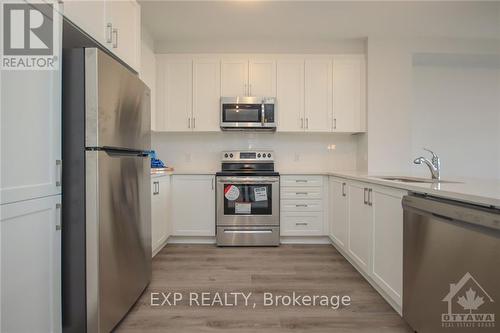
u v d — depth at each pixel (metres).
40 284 1.31
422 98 4.12
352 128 3.71
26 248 1.22
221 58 3.66
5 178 1.12
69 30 1.66
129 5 2.29
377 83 3.63
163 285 2.34
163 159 4.01
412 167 4.06
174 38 3.66
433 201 1.41
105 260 1.57
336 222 3.21
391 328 1.75
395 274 1.83
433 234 1.43
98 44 1.86
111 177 1.63
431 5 2.88
